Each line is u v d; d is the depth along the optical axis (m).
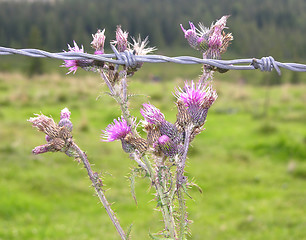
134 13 130.12
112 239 10.05
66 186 13.35
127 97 1.98
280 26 124.00
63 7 127.81
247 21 123.12
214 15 125.88
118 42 2.13
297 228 11.04
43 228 10.85
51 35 113.81
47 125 2.10
